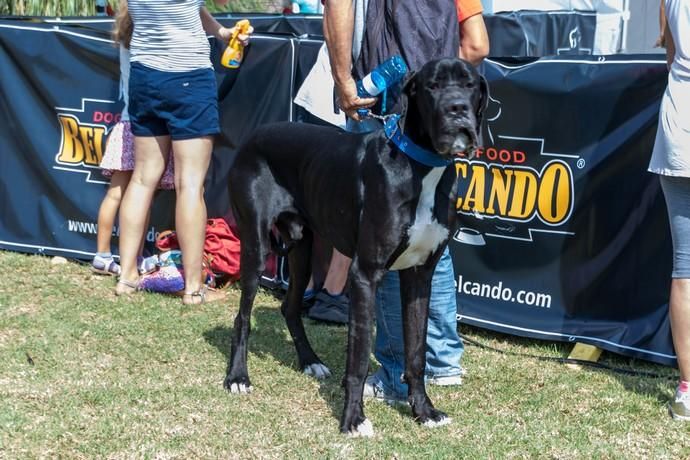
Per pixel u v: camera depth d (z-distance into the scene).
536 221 4.41
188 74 4.87
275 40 5.06
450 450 3.19
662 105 3.43
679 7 3.36
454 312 3.85
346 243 3.48
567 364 4.18
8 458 3.04
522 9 9.08
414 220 3.20
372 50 3.48
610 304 4.27
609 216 4.22
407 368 3.47
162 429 3.32
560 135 4.30
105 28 6.37
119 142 5.32
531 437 3.33
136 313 4.82
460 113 2.94
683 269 3.47
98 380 3.80
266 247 3.83
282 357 4.23
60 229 5.89
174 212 5.63
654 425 3.46
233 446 3.20
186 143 4.93
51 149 5.84
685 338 3.48
